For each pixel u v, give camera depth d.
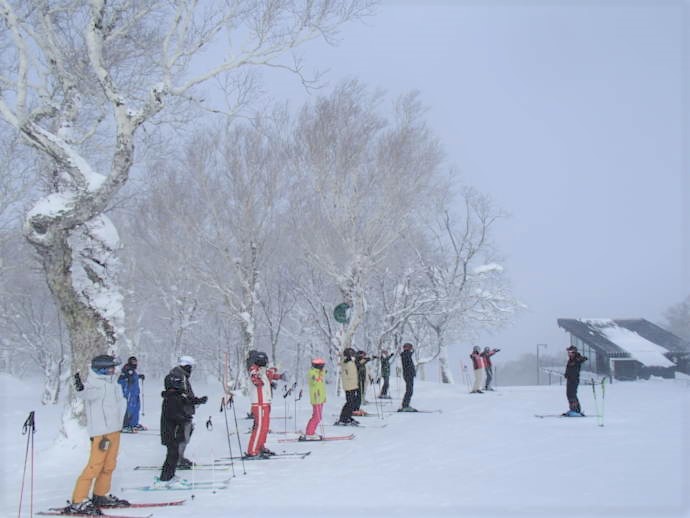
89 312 13.27
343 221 23.59
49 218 12.48
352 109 24.31
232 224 26.34
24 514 7.88
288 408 22.38
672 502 6.64
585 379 32.97
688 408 16.34
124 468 11.54
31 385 37.31
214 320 39.62
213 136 26.44
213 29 13.30
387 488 8.23
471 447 11.48
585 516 6.13
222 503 7.94
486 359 27.27
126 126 12.48
